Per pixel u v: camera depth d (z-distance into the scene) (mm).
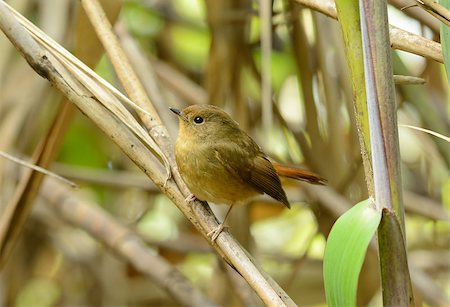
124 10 12680
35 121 9180
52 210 12000
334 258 4730
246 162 8391
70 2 9508
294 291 11758
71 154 13219
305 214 13711
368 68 5027
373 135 4980
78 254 12109
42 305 13211
